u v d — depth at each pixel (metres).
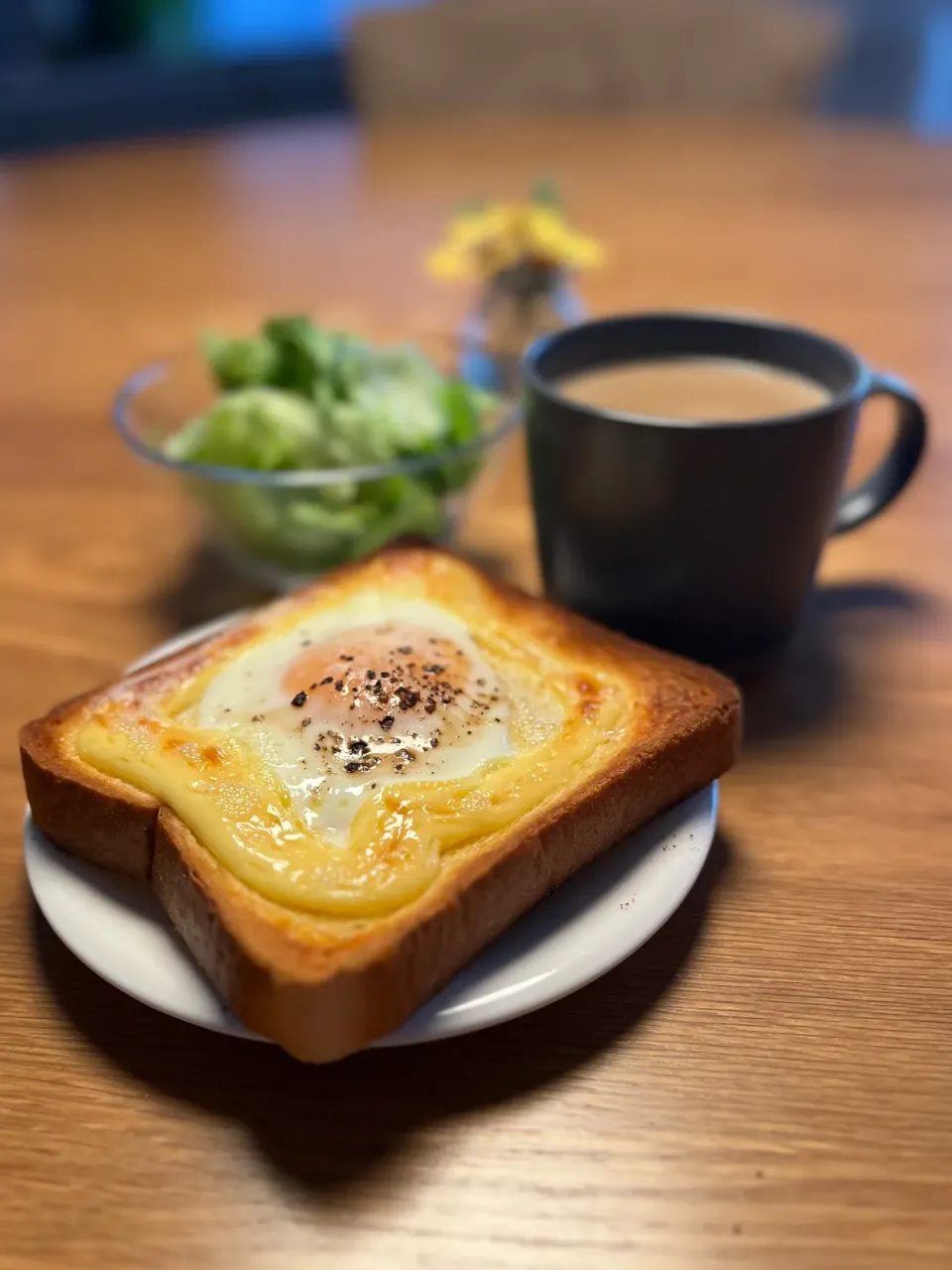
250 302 0.51
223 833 0.19
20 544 0.34
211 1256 0.15
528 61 0.83
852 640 0.29
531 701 0.22
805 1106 0.18
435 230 0.60
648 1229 0.16
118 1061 0.18
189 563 0.33
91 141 1.12
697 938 0.21
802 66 0.81
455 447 0.31
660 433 0.24
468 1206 0.16
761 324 0.28
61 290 0.54
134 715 0.21
